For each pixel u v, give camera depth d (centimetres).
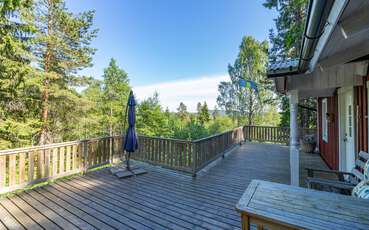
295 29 808
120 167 498
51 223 249
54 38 871
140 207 293
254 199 162
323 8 129
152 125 1867
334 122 500
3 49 616
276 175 457
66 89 977
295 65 303
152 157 525
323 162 589
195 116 3347
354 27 150
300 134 895
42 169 385
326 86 332
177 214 271
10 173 338
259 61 1465
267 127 975
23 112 827
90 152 486
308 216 135
